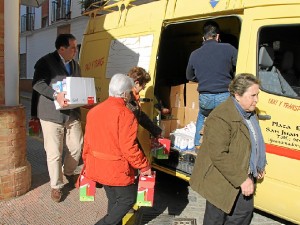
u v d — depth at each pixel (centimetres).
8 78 468
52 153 465
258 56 397
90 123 330
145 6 573
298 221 363
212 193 301
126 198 335
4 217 423
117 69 608
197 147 473
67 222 420
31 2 784
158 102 578
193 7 477
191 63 468
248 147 294
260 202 391
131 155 318
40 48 2491
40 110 461
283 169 367
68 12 2059
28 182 497
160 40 523
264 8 393
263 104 386
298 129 356
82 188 346
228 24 580
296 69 393
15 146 471
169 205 488
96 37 697
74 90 425
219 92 438
